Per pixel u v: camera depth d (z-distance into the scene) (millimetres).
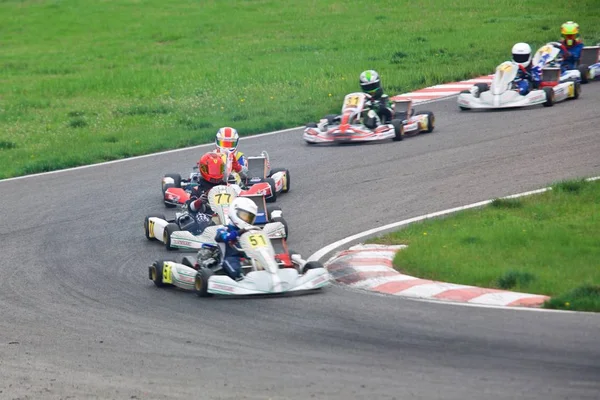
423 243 44125
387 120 74562
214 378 28297
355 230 49375
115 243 50156
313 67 111000
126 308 38000
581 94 84312
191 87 106125
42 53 142000
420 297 36812
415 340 30875
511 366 27641
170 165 69875
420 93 91812
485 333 31125
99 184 65188
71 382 28766
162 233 49031
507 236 43594
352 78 101625
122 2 186500
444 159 64000
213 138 78812
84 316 37000
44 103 103625
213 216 47625
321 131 73812
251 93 99312
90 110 98125
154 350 31734
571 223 45656
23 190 65000
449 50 115812
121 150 75875
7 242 51344
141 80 112875
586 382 25953
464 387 26109
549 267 38906
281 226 46688
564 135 67750
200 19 162875
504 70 80938
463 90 91688
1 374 29922
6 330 35438
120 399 26938
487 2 158250
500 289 36969
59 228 53906
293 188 60031
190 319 35625
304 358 29734
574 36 91188
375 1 168375
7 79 121125
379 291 38250
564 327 31250
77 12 179000
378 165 64250
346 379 27438
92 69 124750
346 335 32031
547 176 56844
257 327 33844
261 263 38969
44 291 41469
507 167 60031
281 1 176125
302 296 38281
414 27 138625
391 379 27172
